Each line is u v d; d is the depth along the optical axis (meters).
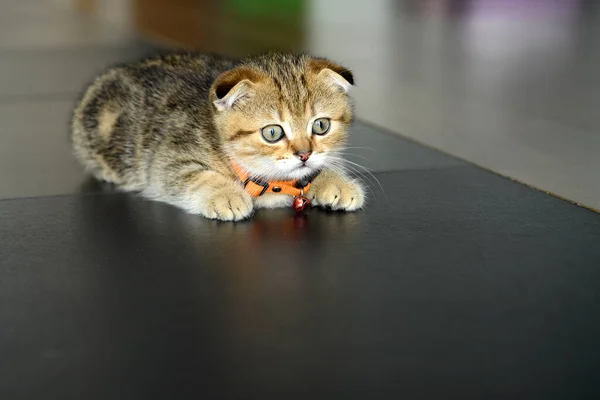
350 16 2.06
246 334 0.69
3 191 0.90
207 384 0.65
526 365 0.66
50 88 1.25
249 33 1.79
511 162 0.97
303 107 0.83
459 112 1.15
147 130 0.90
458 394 0.64
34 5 2.39
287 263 0.76
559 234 0.81
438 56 1.52
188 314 0.71
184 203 0.86
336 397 0.64
